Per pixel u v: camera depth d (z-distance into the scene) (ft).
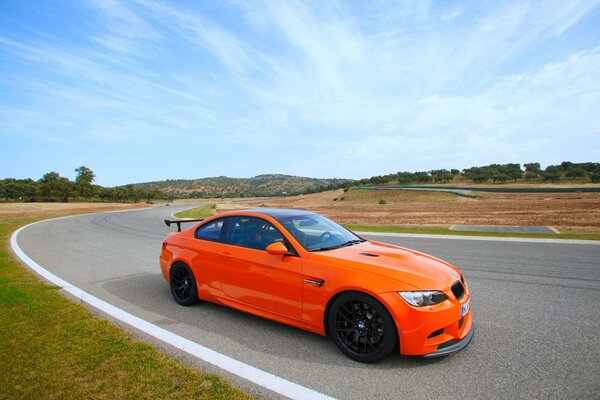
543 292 18.70
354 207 149.89
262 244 14.29
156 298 18.33
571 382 9.86
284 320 13.16
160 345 12.43
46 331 13.17
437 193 226.38
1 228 62.49
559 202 121.80
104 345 11.98
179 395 9.11
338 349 12.20
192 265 16.49
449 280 11.57
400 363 11.16
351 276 11.46
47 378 9.88
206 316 15.49
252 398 9.05
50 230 58.54
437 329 10.62
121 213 130.82
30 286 19.85
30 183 371.97
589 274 22.47
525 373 10.40
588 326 14.02
